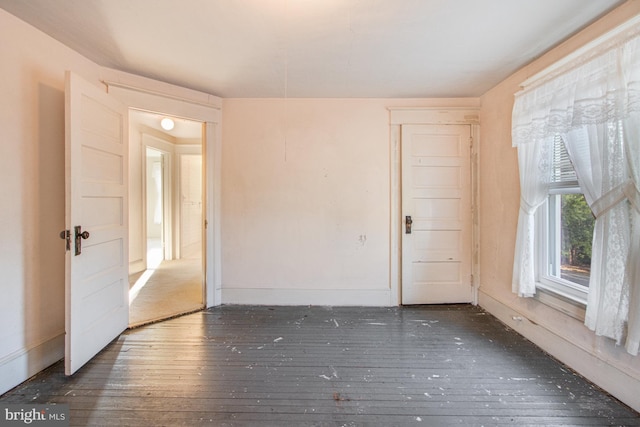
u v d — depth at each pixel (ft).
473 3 5.61
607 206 5.63
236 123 10.81
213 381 6.31
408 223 10.85
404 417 5.31
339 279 10.96
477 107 10.69
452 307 10.74
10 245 6.05
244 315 9.96
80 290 6.66
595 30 6.23
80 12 5.90
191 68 8.40
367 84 9.59
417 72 8.68
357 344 7.98
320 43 7.07
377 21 6.19
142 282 13.50
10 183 6.05
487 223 10.30
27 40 6.29
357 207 10.91
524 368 6.83
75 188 6.48
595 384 6.20
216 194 10.73
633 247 5.25
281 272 10.96
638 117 5.17
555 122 6.77
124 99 8.53
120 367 6.79
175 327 8.97
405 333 8.64
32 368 6.37
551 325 7.41
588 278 6.77
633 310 5.21
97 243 7.29
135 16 6.02
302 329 8.90
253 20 6.15
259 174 10.87
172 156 18.39
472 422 5.19
